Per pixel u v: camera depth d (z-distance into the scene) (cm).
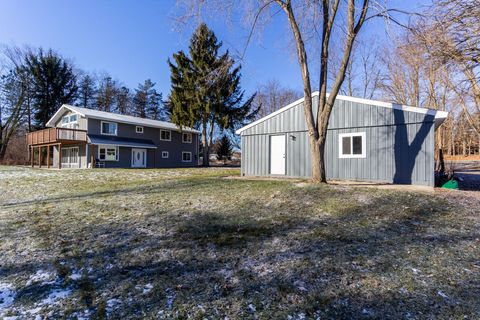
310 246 357
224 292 248
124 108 4291
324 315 211
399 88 2006
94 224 477
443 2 741
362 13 757
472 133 2453
